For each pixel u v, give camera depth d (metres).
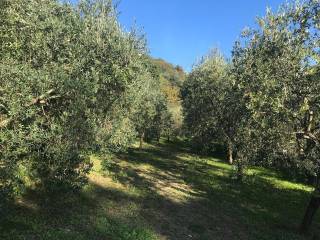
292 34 16.06
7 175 11.03
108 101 14.73
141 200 21.02
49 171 12.88
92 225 15.20
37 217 14.40
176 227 17.77
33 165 13.89
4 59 11.66
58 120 12.52
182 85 50.69
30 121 11.62
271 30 17.47
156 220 18.16
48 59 12.75
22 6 12.93
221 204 23.34
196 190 26.25
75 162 12.81
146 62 17.16
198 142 39.03
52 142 12.28
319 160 16.66
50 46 12.93
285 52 15.93
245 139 23.77
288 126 16.91
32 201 15.37
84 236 13.88
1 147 10.98
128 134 19.88
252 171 37.19
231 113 27.53
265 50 16.92
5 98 10.58
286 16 16.36
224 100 29.47
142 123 42.22
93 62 13.62
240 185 29.89
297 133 16.84
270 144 18.92
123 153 38.94
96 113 14.37
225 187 28.45
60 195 15.62
